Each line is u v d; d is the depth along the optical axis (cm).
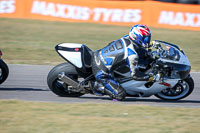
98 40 4841
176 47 2161
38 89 2439
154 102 2203
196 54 4144
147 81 2052
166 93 2233
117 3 6138
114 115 1742
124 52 1983
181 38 5125
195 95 2441
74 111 1800
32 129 1474
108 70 2034
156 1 6100
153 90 2105
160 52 2089
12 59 3522
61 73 2094
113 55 2011
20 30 5419
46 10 6378
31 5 6431
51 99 2156
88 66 2088
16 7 6462
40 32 5325
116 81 2091
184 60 2075
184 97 2223
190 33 5566
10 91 2338
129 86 2092
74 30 5569
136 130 1497
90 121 1619
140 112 1819
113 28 5819
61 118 1655
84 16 6256
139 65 2084
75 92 2230
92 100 2175
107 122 1611
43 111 1775
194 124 1603
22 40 4684
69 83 2098
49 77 2138
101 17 6216
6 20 6172
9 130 1452
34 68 3128
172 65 2045
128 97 2375
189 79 2175
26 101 1992
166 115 1769
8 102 1944
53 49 4191
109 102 2120
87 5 6241
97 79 2064
